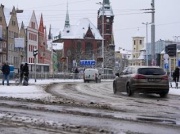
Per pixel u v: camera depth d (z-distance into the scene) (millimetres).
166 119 12781
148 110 15367
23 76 36406
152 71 23453
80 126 11242
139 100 20484
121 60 145875
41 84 38344
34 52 47875
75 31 163000
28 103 17922
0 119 12672
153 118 13016
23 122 12016
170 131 10547
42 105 17031
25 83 35000
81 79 66500
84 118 12977
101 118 12977
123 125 11508
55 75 64062
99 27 166500
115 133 10141
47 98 20484
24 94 23344
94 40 160875
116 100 20156
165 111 15078
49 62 132500
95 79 51906
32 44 112062
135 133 10203
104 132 10250
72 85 37875
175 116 13562
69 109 15500
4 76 35062
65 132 10273
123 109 15609
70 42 160750
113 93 26531
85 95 23578
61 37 161125
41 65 80000
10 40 98438
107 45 152875
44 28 126250
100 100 19938
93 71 51969
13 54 100250
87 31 161125
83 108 15883
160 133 10250
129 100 20344
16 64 101375
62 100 19297
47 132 10297
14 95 22547
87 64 92750
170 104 18156
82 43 160500
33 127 11086
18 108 15938
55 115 13742
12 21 100375
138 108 16078
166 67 41594
